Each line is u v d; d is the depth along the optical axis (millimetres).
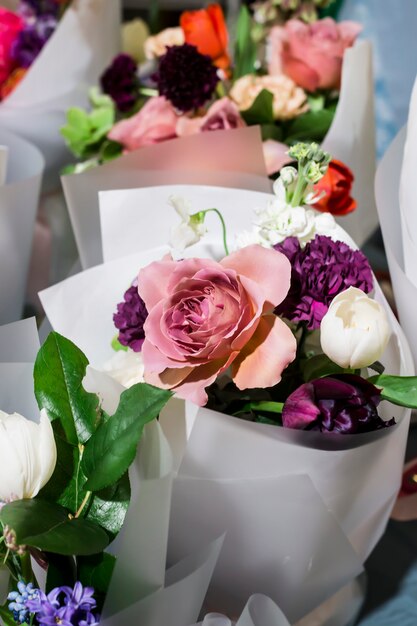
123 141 1096
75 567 729
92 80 1290
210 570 729
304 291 754
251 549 775
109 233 931
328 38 1132
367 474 763
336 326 725
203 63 1047
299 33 1135
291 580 789
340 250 772
